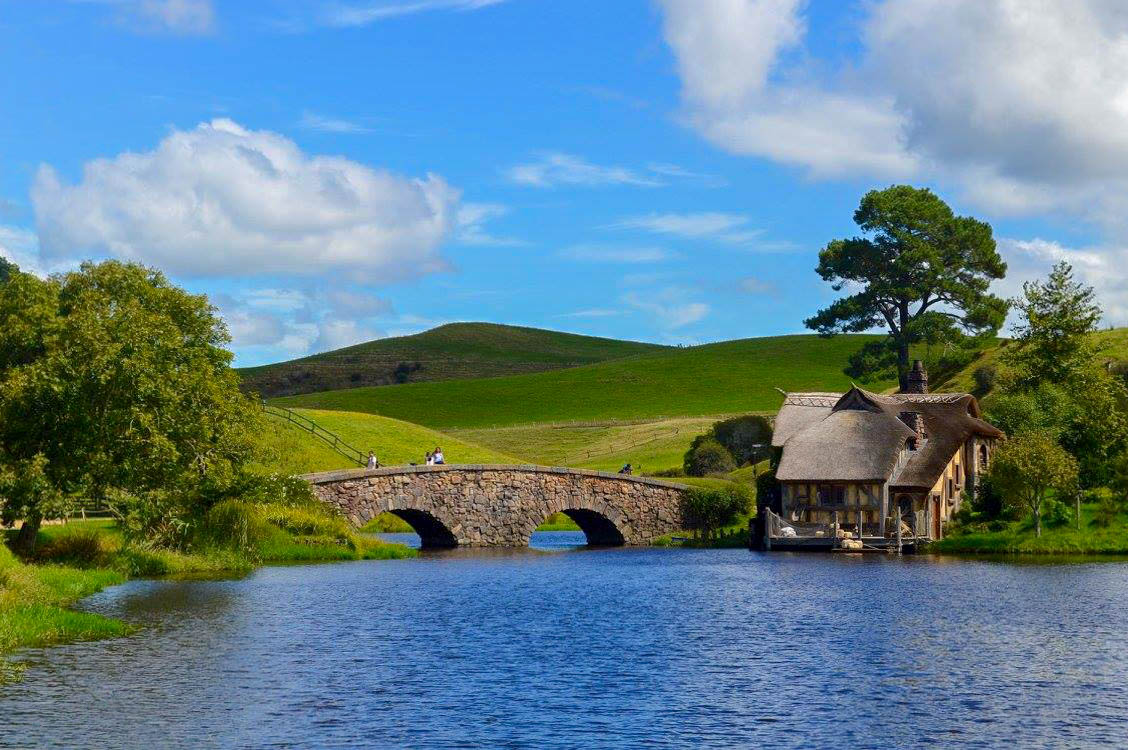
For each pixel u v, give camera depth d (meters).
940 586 53.53
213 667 32.06
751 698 28.91
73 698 28.00
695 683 30.62
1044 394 95.38
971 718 26.83
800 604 47.16
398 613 43.69
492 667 32.72
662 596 50.28
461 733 25.44
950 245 116.88
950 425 86.62
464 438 157.50
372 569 62.97
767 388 183.50
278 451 87.81
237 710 27.19
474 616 43.16
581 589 53.16
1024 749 24.28
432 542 84.38
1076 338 100.94
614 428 157.25
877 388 175.12
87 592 47.50
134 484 54.91
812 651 35.53
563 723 26.36
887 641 37.31
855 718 26.86
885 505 80.12
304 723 26.12
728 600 48.81
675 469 121.06
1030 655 34.56
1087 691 29.56
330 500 74.00
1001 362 104.00
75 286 66.25
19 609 38.34
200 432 59.03
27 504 50.19
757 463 115.38
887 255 116.50
